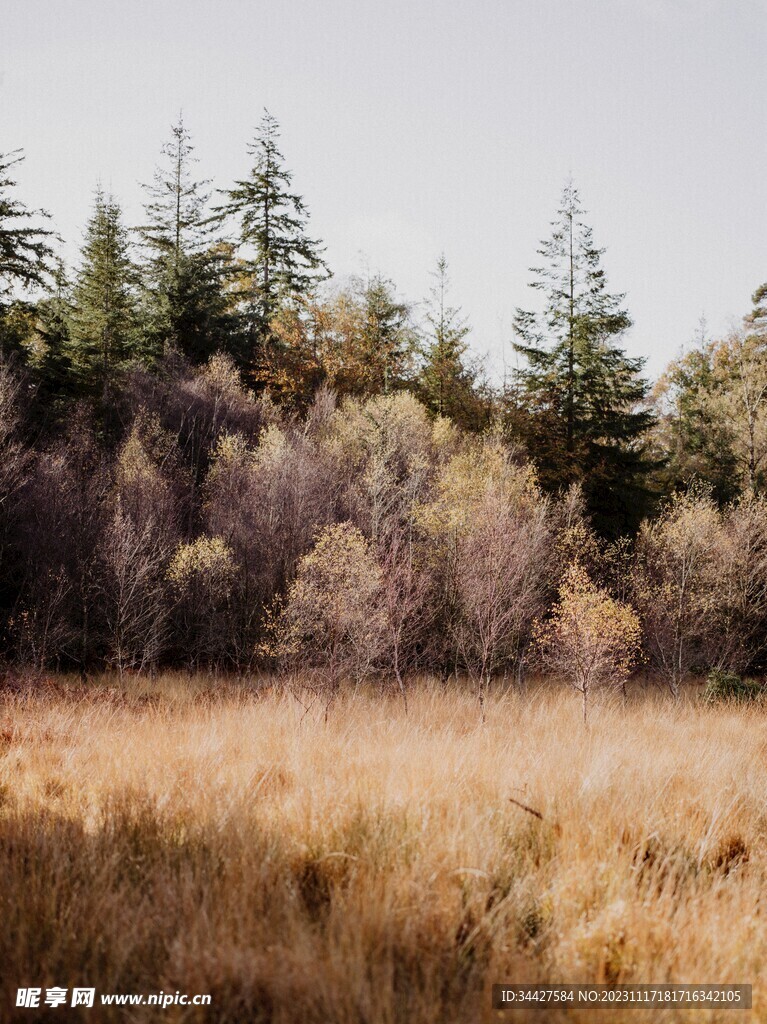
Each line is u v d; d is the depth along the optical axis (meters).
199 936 2.97
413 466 24.55
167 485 23.92
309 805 4.54
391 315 41.22
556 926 3.26
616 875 3.65
